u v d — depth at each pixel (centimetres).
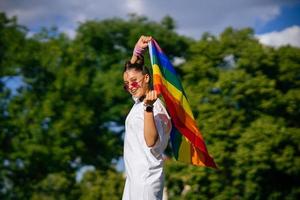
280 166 4509
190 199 4675
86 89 5488
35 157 5216
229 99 4728
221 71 4950
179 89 655
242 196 4666
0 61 5556
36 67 5538
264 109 4744
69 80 5378
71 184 5475
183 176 4675
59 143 5247
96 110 5531
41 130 5241
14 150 5234
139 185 616
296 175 4716
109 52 5784
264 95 4716
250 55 4853
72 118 5294
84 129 5356
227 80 4675
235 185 4584
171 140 667
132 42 5650
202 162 679
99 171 5603
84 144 5412
